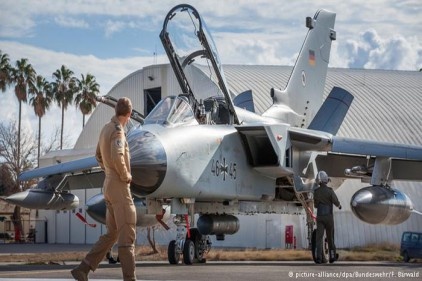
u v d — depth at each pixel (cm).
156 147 1260
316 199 1461
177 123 1379
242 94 2028
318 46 2164
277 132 1520
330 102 1992
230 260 1839
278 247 3388
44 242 4750
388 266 1276
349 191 3478
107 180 716
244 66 4434
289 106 2009
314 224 1738
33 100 6238
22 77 6088
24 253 2825
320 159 1842
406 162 1764
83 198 4378
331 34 2220
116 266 1309
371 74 4572
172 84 3962
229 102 1556
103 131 725
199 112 1498
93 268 732
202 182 1369
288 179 1642
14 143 5959
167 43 1527
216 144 1428
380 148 1642
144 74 4147
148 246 3234
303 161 1683
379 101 3978
